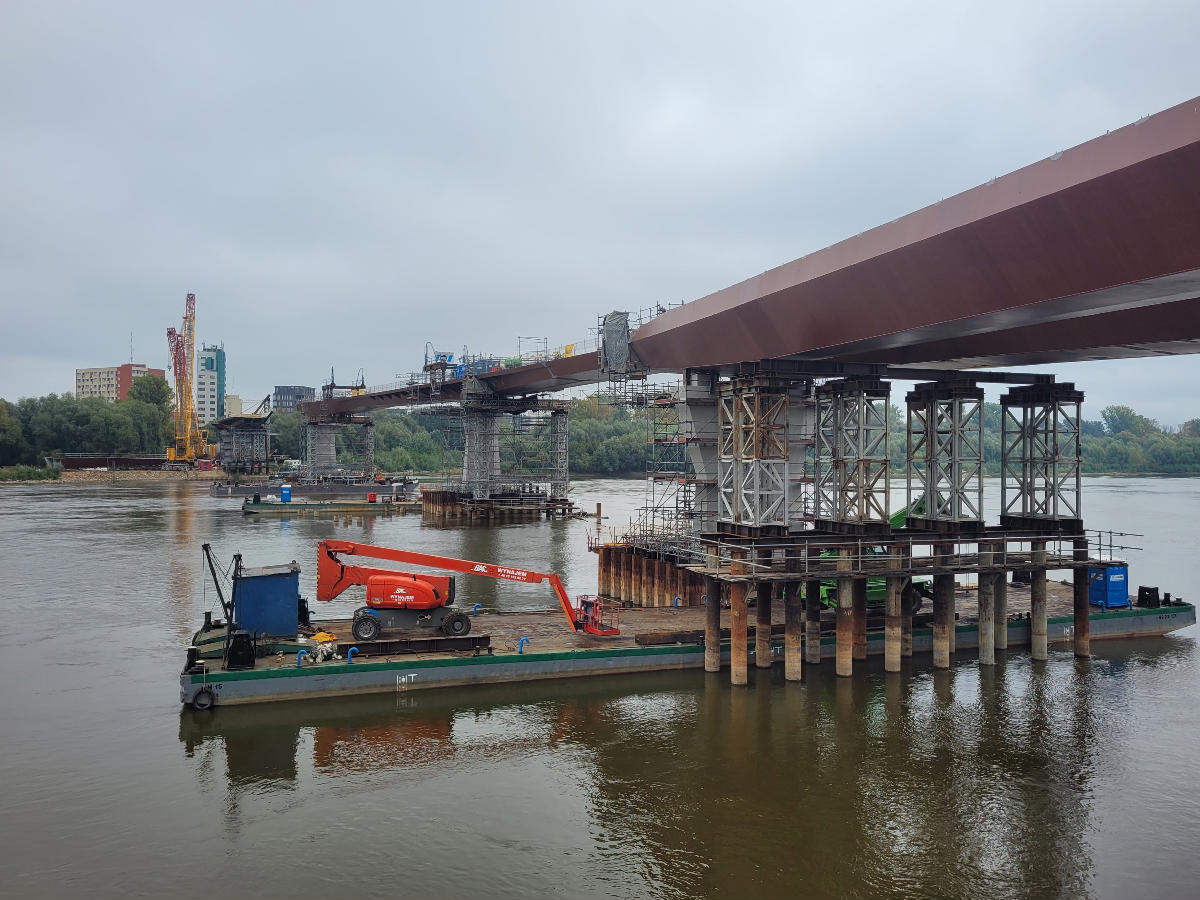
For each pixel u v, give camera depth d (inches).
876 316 1328.7
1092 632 1745.8
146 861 855.7
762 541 1525.6
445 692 1357.0
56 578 2406.5
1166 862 877.8
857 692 1407.5
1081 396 1694.1
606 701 1344.7
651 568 2006.6
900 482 6259.8
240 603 1380.4
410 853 877.2
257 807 976.3
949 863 871.7
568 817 960.9
